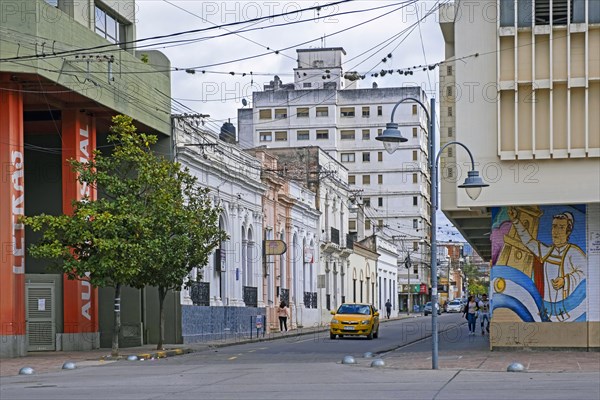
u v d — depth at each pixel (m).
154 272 37.94
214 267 54.44
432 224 28.30
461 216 38.59
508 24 32.88
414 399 18.72
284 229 71.56
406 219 127.62
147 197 37.28
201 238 39.97
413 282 137.62
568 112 32.22
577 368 27.33
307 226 78.25
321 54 126.69
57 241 35.38
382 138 26.78
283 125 125.44
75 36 39.22
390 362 30.84
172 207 37.41
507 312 34.75
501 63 32.91
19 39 36.06
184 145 49.41
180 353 41.22
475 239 54.75
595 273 33.97
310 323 78.06
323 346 44.72
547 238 34.38
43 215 35.97
